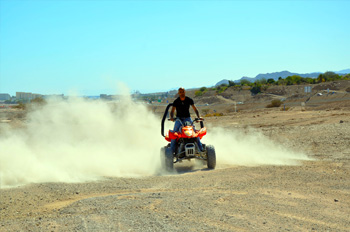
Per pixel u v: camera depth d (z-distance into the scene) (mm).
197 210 4828
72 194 6465
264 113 33719
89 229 4246
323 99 59906
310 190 5801
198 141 9086
